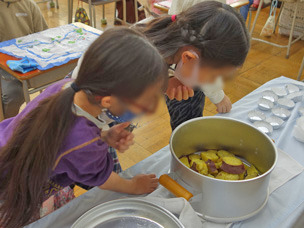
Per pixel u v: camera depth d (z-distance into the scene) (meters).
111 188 0.78
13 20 1.88
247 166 0.92
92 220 0.70
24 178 0.64
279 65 2.88
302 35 3.21
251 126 0.87
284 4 3.32
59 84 0.72
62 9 3.99
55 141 0.60
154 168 0.91
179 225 0.67
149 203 0.73
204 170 0.82
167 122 2.14
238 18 0.72
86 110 0.66
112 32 0.56
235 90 2.47
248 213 0.76
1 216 0.71
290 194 0.84
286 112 1.14
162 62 0.57
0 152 0.67
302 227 0.87
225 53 0.70
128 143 0.75
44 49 1.66
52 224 0.74
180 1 1.15
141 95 0.56
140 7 3.31
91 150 0.63
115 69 0.53
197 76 0.79
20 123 0.66
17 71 1.46
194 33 0.72
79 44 1.73
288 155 0.94
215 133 0.94
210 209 0.75
